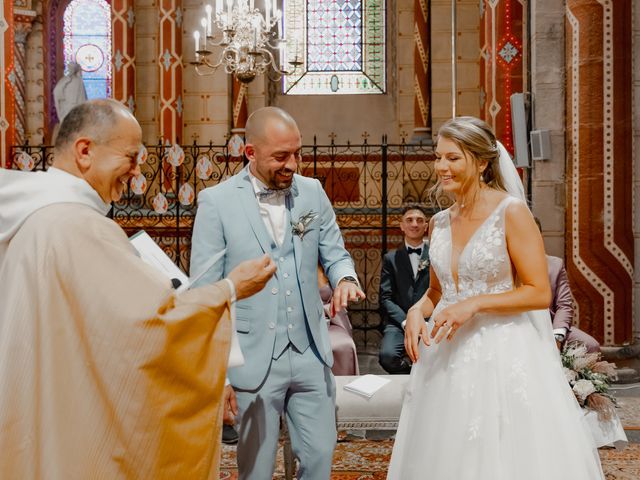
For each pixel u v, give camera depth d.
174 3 11.69
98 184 2.20
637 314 6.91
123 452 1.96
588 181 6.67
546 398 2.72
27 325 1.97
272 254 2.98
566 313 5.32
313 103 12.59
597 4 6.57
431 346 2.97
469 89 11.78
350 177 11.59
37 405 1.95
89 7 12.59
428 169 11.49
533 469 2.61
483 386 2.73
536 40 6.99
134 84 11.98
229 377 2.92
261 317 2.93
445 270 2.93
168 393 1.99
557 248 6.95
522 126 7.06
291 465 3.81
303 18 12.80
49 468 1.93
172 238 10.59
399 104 12.17
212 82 11.94
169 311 2.00
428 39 11.83
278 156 2.89
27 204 2.08
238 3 8.01
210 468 2.09
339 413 3.79
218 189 3.04
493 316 2.82
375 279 10.80
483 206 2.87
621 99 6.62
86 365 1.97
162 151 10.45
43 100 12.38
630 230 6.70
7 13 8.34
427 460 2.78
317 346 3.00
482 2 10.98
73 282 1.98
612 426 4.10
